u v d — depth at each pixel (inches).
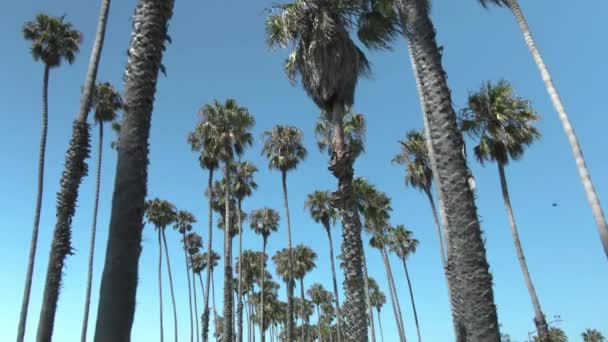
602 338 3265.3
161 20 279.3
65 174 593.3
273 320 3267.7
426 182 1139.9
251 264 2662.4
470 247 272.1
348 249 551.5
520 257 896.3
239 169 1772.9
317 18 589.3
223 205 1905.8
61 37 1042.7
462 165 288.5
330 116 618.2
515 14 545.6
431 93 305.4
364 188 1518.2
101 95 1378.0
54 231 583.8
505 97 929.5
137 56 267.7
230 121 1412.4
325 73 581.3
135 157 247.9
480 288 265.1
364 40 548.7
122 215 235.8
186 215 2578.7
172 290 2439.7
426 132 644.1
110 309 220.7
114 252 229.5
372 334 1530.5
